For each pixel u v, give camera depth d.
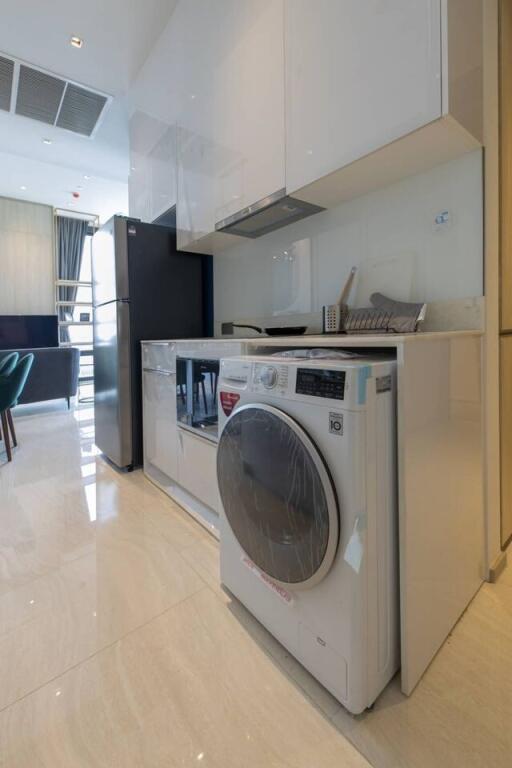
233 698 0.94
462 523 1.21
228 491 1.23
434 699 0.93
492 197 1.31
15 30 2.37
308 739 0.84
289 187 1.55
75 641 1.12
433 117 1.08
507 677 1.00
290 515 0.97
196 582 1.40
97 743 0.84
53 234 6.34
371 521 0.86
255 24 1.64
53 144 3.83
